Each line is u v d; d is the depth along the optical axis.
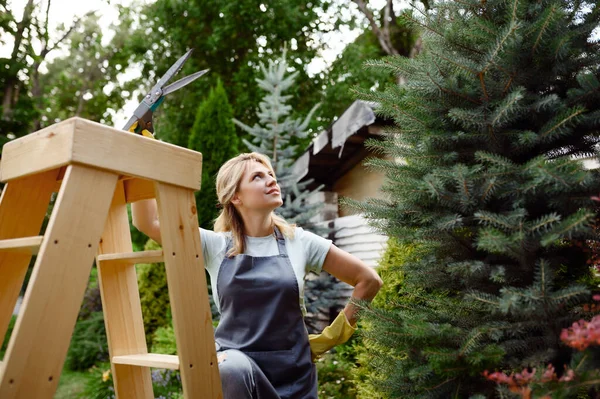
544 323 1.70
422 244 2.26
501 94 1.96
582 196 1.73
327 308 5.75
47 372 1.35
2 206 1.72
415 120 2.12
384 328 1.86
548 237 1.59
